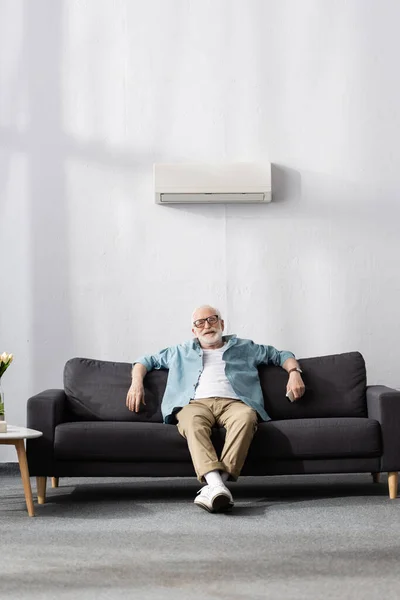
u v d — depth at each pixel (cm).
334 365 559
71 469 497
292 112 647
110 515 456
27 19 643
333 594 299
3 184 639
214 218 643
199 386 543
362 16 646
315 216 644
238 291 643
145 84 647
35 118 642
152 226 642
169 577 326
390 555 357
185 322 641
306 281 643
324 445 494
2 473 627
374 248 644
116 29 646
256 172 630
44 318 638
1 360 513
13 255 638
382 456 500
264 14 646
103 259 641
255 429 492
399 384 640
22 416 633
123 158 643
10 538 399
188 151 644
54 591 307
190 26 647
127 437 494
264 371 561
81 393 548
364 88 645
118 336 639
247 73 646
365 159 646
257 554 362
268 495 520
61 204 641
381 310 642
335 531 407
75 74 645
